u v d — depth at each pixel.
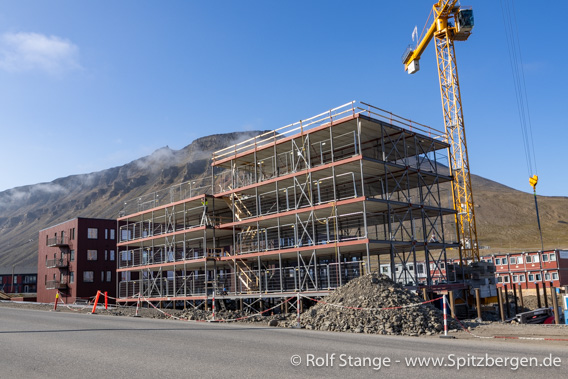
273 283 40.28
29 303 52.09
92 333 17.19
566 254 63.66
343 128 34.34
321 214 34.91
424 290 32.84
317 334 17.48
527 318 32.78
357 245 31.58
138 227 67.00
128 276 66.25
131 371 9.42
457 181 59.50
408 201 34.66
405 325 19.09
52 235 70.25
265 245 40.19
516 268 67.81
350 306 21.80
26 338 15.61
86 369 9.70
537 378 8.64
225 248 53.00
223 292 38.88
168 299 42.78
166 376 8.87
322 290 31.77
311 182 34.00
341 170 34.19
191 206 44.72
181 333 17.22
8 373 9.41
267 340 14.82
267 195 41.69
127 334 16.77
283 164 44.16
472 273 44.59
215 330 18.81
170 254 57.44
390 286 23.03
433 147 39.56
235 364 10.12
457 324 20.59
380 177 37.31
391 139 36.84
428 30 64.75
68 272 64.75
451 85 62.31
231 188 42.06
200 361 10.54
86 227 64.62
